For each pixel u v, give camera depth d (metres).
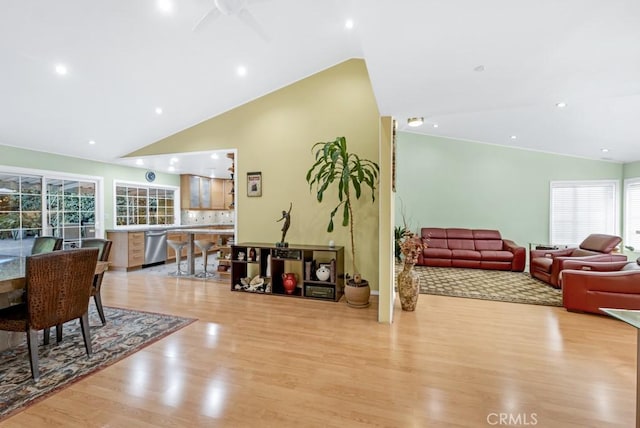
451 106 3.11
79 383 2.11
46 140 4.95
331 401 1.92
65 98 4.00
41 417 1.77
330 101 4.54
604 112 4.22
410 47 2.04
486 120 5.22
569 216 6.50
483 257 6.19
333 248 4.18
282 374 2.23
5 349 2.60
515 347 2.67
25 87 3.65
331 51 4.14
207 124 5.22
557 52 2.07
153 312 3.61
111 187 6.53
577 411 1.82
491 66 2.27
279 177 4.80
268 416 1.78
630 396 1.96
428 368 2.31
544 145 6.11
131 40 3.28
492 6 1.61
